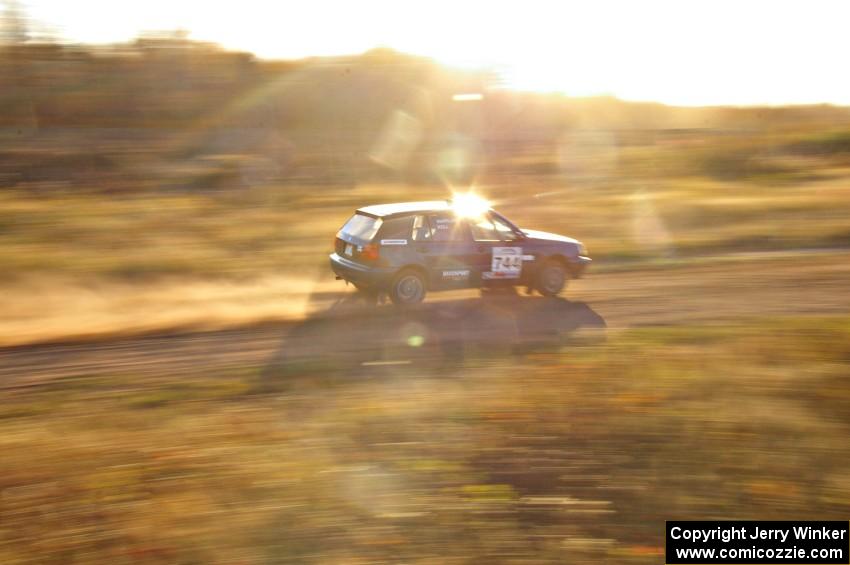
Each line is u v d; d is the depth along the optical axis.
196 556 4.19
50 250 14.34
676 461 5.36
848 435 5.71
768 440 5.64
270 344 9.02
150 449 5.64
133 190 23.23
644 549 4.33
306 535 4.43
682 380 7.00
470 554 4.27
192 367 8.09
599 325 9.98
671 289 12.38
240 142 36.00
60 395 7.10
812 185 26.62
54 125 39.22
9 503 4.75
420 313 10.46
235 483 5.05
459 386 7.21
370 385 7.38
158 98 42.06
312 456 5.52
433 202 11.08
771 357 7.79
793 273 13.80
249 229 17.27
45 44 39.91
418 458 5.50
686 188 26.30
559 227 18.48
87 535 4.39
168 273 13.02
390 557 4.22
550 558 4.24
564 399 6.59
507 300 11.39
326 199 22.23
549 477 5.21
